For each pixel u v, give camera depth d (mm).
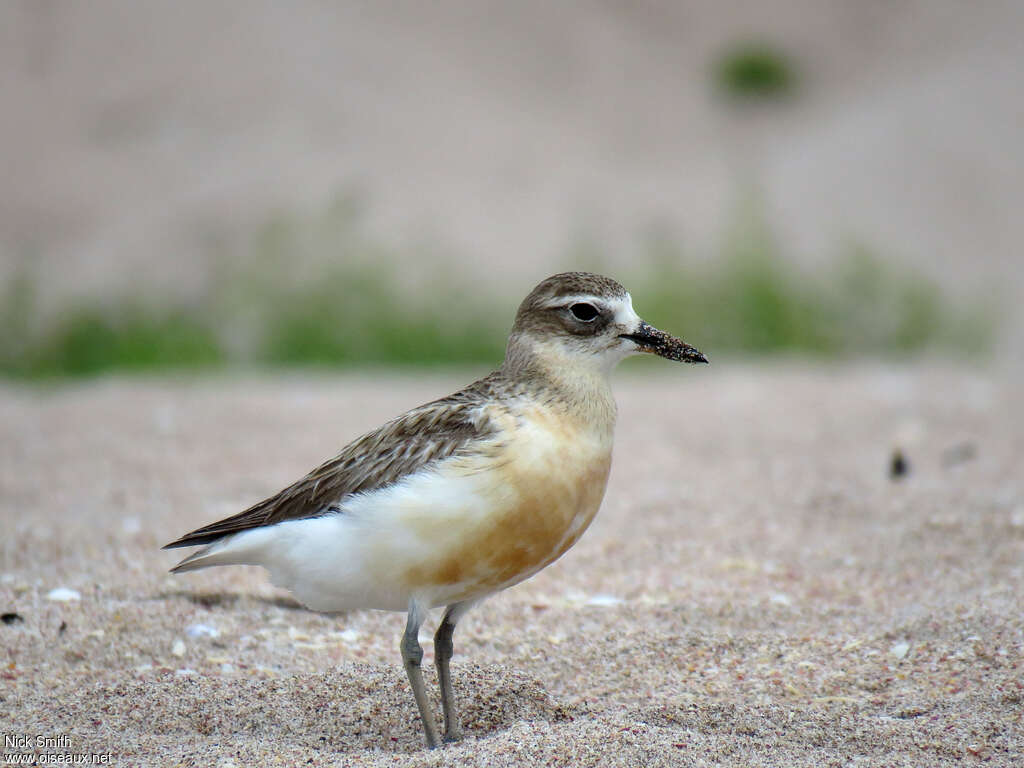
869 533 9812
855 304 19859
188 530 9914
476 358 19062
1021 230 23922
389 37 31469
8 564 8945
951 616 7809
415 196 24484
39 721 6527
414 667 6309
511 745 6078
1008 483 10961
